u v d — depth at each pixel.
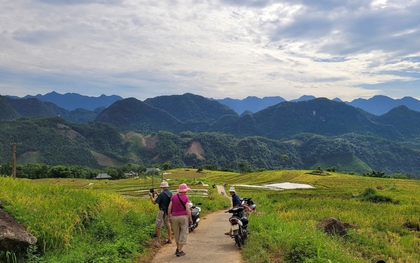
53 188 13.15
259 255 9.00
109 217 11.75
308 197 39.78
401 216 21.89
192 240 12.21
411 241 15.56
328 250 9.48
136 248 9.55
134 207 15.12
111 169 138.50
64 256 8.12
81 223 10.57
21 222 8.75
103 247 8.90
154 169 135.62
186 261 8.92
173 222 9.67
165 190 11.30
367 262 10.91
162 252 10.02
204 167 161.88
